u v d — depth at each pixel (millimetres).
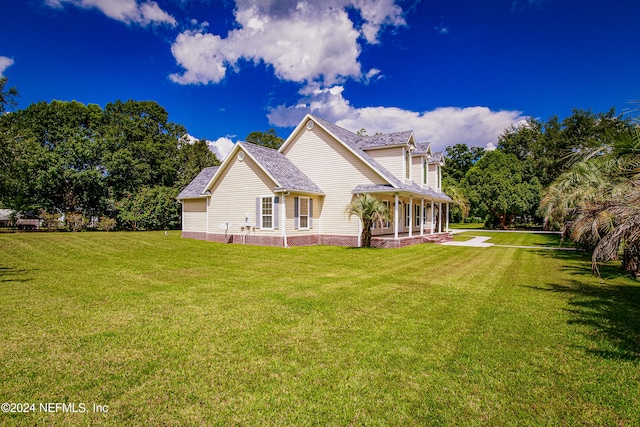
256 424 2699
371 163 17562
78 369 3611
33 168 27297
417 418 2793
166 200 32688
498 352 4094
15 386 3256
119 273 9273
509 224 38438
